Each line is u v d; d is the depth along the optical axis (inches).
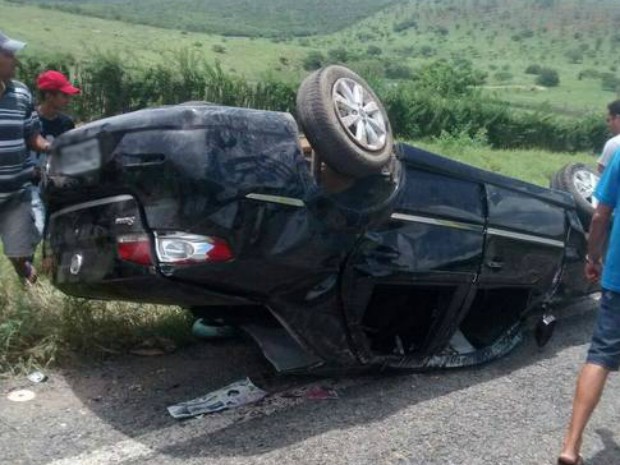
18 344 177.2
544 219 212.2
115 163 141.9
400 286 175.9
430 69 1441.9
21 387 165.0
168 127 140.1
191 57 911.0
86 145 146.6
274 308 153.6
